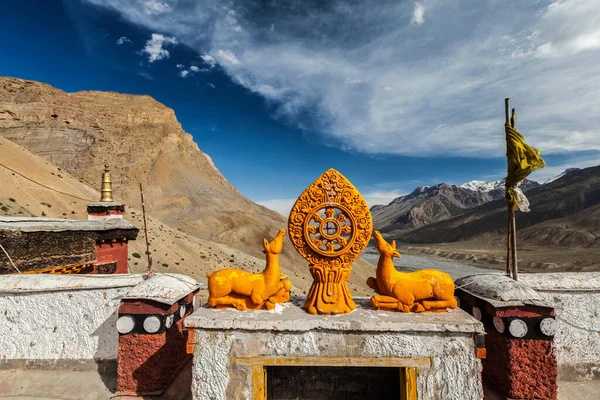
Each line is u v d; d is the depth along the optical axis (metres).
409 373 3.53
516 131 4.42
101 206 8.86
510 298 4.07
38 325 5.09
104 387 4.61
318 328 3.57
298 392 4.27
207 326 3.62
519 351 3.98
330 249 4.03
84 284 5.07
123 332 4.27
